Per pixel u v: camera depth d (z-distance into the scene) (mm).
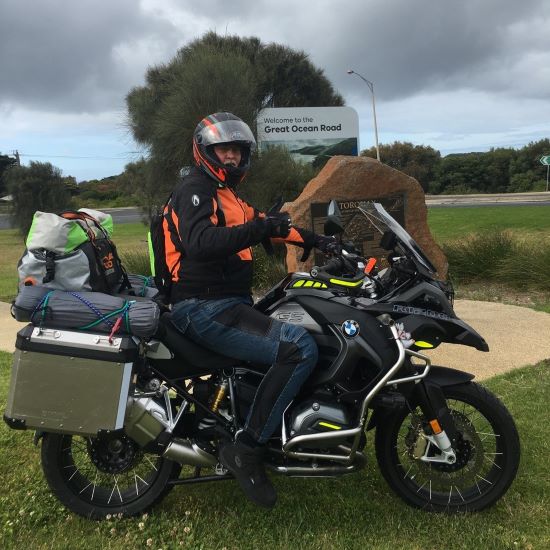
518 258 8703
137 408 2643
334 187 7020
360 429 2590
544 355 5109
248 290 2797
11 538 2729
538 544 2582
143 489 2904
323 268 2719
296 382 2559
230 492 3088
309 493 3047
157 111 11602
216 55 11367
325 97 26609
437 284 2715
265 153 11867
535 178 47781
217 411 2740
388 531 2723
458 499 2873
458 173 50406
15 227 23094
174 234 2607
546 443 3457
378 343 2590
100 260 2707
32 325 2539
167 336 2678
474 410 3408
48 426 2521
